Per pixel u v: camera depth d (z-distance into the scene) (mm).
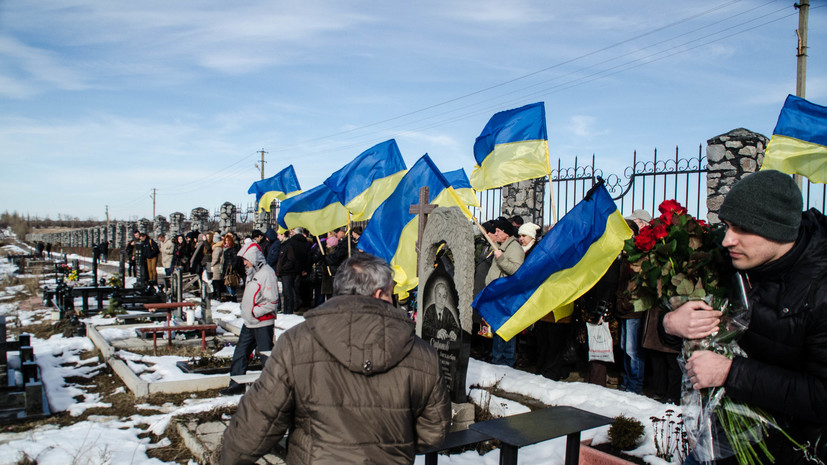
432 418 2441
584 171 9562
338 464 2215
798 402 1964
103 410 6488
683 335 2281
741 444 2145
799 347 2010
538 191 10750
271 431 2316
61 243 63406
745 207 2029
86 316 13406
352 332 2297
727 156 7852
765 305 2084
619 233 5422
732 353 2201
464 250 5332
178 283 11648
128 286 19656
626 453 4227
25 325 12922
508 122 7117
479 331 7609
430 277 5840
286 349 2340
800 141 5934
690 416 2336
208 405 6254
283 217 9492
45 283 22453
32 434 5676
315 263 12672
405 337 2363
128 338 10305
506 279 5223
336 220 9680
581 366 7852
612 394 5973
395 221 6836
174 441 5441
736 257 2123
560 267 5262
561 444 4895
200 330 10344
